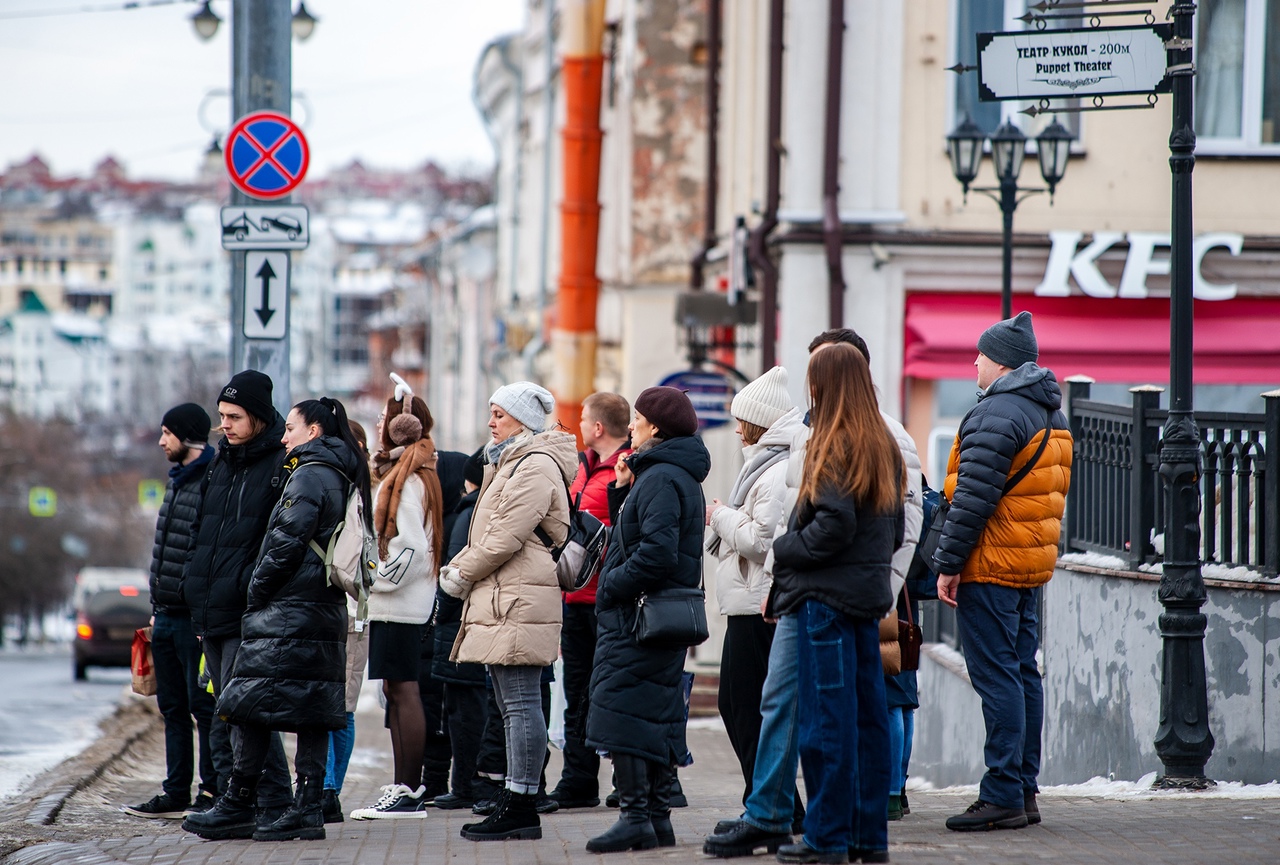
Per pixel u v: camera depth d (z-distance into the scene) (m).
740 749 21.03
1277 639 25.69
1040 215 48.72
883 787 18.66
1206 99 49.53
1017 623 21.98
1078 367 47.41
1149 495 27.72
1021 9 48.03
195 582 24.84
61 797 30.80
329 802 26.08
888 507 18.14
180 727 29.45
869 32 48.34
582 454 28.81
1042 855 19.34
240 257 35.12
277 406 34.94
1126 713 27.83
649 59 70.31
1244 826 21.53
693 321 54.16
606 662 21.05
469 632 22.86
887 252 48.06
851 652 18.36
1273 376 47.84
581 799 27.55
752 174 59.38
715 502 21.47
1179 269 26.19
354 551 23.00
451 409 155.12
